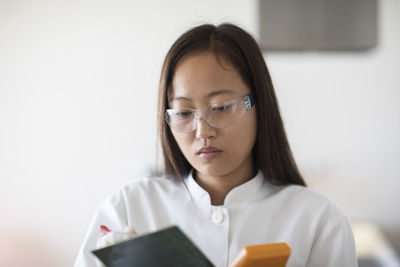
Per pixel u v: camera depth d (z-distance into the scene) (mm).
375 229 2658
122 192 991
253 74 837
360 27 1917
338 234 853
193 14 2914
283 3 1900
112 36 2910
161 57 2928
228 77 781
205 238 874
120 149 2938
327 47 1971
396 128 2916
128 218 940
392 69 2887
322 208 891
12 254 2883
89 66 2904
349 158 2934
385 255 2270
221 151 781
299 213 894
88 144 2924
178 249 545
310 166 2924
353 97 2910
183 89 777
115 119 2930
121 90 2924
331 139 2924
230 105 771
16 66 2855
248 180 928
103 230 737
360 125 2920
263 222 888
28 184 2887
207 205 897
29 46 2857
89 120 2918
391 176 2938
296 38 1908
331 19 1909
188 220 910
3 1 2832
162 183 999
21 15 2844
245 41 853
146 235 515
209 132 760
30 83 2867
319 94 2912
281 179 950
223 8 2910
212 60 776
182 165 970
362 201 2943
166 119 849
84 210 2928
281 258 562
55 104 2893
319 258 853
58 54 2881
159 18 2920
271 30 1906
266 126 876
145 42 2922
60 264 2916
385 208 2953
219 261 846
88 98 2912
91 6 2895
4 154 2869
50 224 2908
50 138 2896
